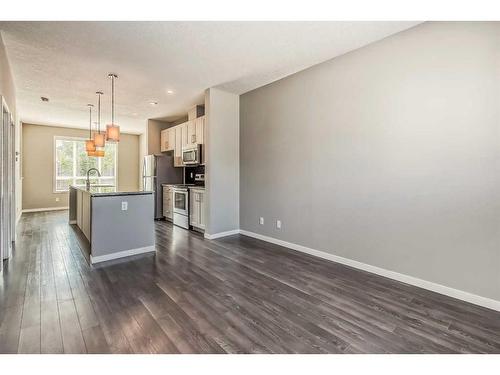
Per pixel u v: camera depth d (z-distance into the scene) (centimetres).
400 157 271
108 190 422
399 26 258
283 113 398
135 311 214
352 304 229
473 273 228
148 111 589
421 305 226
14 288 253
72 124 744
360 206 308
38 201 752
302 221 376
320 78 346
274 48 302
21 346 169
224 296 242
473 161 226
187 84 419
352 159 314
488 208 219
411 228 265
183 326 194
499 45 212
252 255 362
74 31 263
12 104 386
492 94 215
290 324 198
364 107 300
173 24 252
